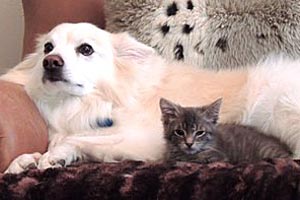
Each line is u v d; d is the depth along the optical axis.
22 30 1.93
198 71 1.47
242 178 1.07
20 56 1.94
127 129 1.37
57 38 1.40
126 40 1.45
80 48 1.40
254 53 1.48
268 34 1.47
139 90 1.44
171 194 1.08
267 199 1.05
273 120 1.35
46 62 1.35
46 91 1.38
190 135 1.23
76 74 1.37
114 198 1.10
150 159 1.28
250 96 1.40
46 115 1.41
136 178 1.10
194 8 1.50
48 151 1.30
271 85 1.39
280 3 1.46
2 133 1.23
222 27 1.49
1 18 1.93
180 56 1.51
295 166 1.08
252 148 1.28
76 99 1.41
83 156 1.28
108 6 1.57
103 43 1.43
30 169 1.18
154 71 1.46
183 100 1.42
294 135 1.32
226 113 1.41
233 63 1.49
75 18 1.60
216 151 1.24
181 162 1.17
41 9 1.61
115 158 1.28
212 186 1.07
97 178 1.12
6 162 1.23
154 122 1.40
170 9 1.52
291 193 1.04
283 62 1.43
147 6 1.52
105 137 1.33
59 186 1.12
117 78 1.43
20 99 1.35
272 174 1.06
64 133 1.42
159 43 1.52
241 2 1.49
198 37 1.50
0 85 1.34
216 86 1.43
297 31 1.46
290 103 1.34
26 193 1.12
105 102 1.42
